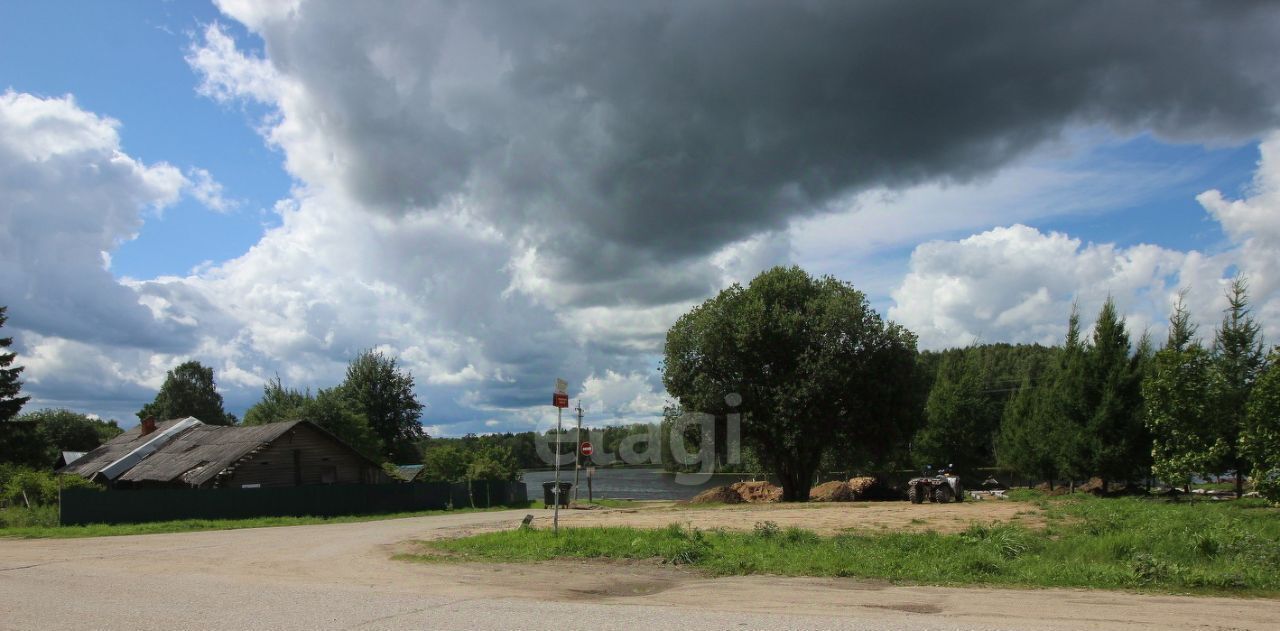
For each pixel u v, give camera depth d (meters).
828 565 12.83
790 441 38.31
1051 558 14.20
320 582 12.33
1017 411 51.72
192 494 32.22
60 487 34.91
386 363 79.62
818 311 40.16
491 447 62.88
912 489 31.62
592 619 8.68
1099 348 35.34
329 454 42.00
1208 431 23.91
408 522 29.53
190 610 9.52
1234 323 33.16
